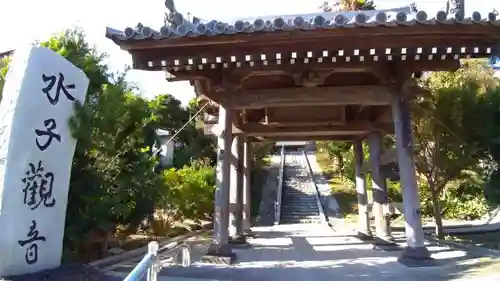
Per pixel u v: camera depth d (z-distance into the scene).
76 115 7.43
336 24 7.38
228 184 9.74
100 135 8.78
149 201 11.38
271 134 13.63
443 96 12.40
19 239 6.46
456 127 12.32
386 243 11.82
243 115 13.66
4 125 6.68
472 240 14.27
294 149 50.78
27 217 6.60
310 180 32.88
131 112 10.29
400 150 8.95
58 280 6.55
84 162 8.31
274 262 9.45
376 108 12.59
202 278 7.54
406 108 9.05
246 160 16.55
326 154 41.66
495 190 11.53
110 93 8.99
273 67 8.97
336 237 15.49
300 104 9.73
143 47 8.02
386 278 7.36
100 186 8.38
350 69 8.91
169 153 27.86
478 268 7.90
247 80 10.05
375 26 7.35
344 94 9.33
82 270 7.14
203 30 7.69
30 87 6.76
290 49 7.96
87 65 8.89
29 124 6.71
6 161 6.41
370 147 12.79
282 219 24.25
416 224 8.71
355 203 26.80
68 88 7.36
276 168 37.25
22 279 6.24
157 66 8.42
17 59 7.03
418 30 7.41
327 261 9.55
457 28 7.36
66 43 9.16
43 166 6.87
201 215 18.33
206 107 12.20
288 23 7.61
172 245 5.98
